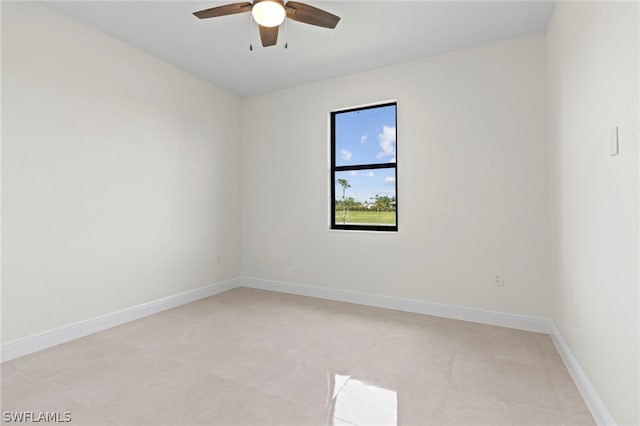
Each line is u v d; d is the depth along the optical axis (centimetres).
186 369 211
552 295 268
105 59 285
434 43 298
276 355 232
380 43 298
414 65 331
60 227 254
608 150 146
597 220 161
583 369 186
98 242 279
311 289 394
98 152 279
